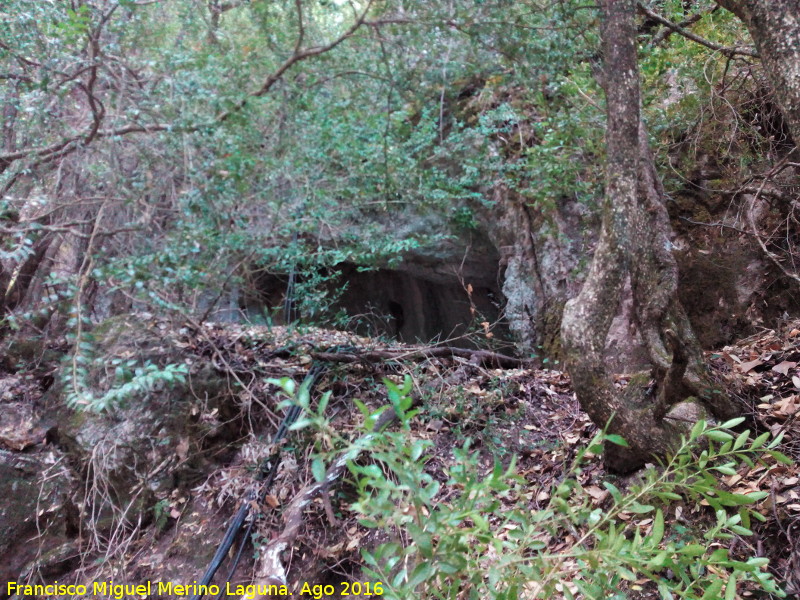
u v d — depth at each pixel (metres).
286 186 3.95
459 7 3.29
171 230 3.38
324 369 4.39
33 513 4.12
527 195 5.27
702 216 4.78
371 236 4.94
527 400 4.40
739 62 4.61
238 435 4.36
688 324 3.10
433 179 4.79
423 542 1.15
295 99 3.49
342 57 3.63
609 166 2.81
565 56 3.70
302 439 3.88
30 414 4.52
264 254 4.11
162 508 4.07
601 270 2.79
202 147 3.23
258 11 3.29
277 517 3.72
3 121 3.81
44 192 3.89
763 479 2.73
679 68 4.76
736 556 2.52
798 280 3.74
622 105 2.76
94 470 4.12
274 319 6.47
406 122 4.35
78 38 3.24
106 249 3.80
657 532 1.23
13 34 3.22
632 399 3.36
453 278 8.14
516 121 5.83
